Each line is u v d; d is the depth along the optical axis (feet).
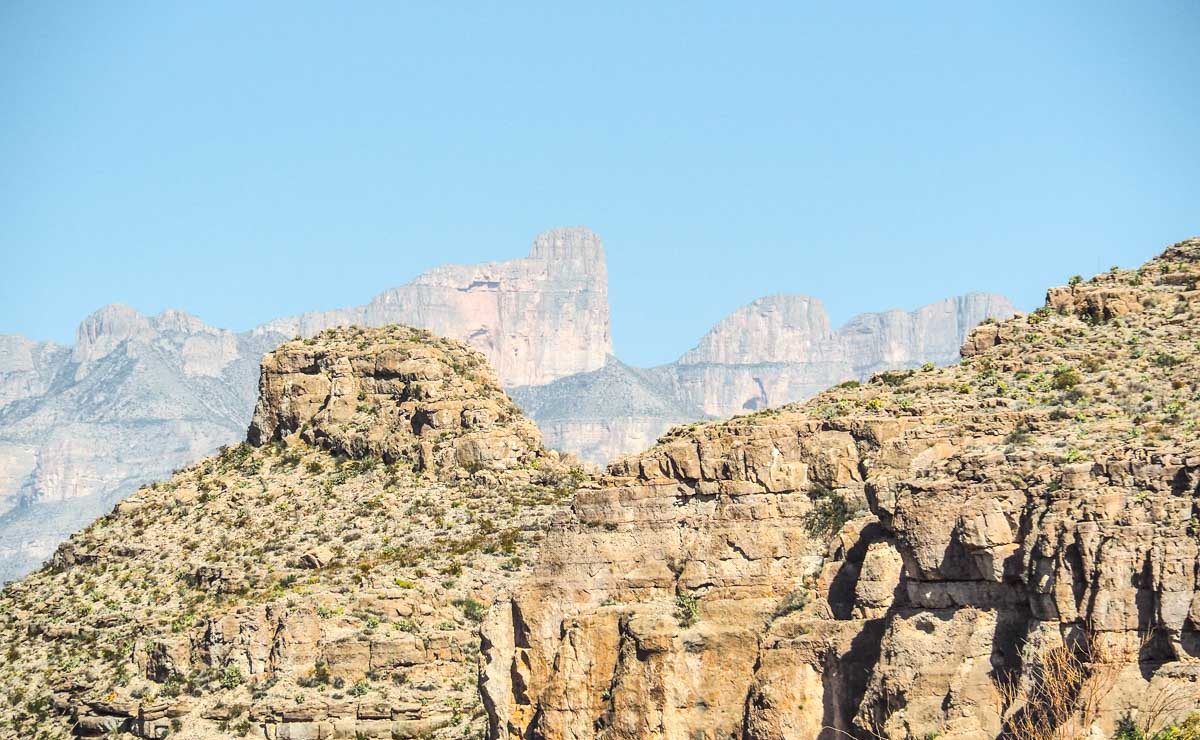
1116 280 539.29
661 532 515.50
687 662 491.31
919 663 438.40
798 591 493.77
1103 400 481.46
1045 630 421.18
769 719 467.93
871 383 538.47
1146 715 406.21
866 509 492.95
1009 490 440.04
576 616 510.17
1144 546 414.41
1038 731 413.80
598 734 497.46
